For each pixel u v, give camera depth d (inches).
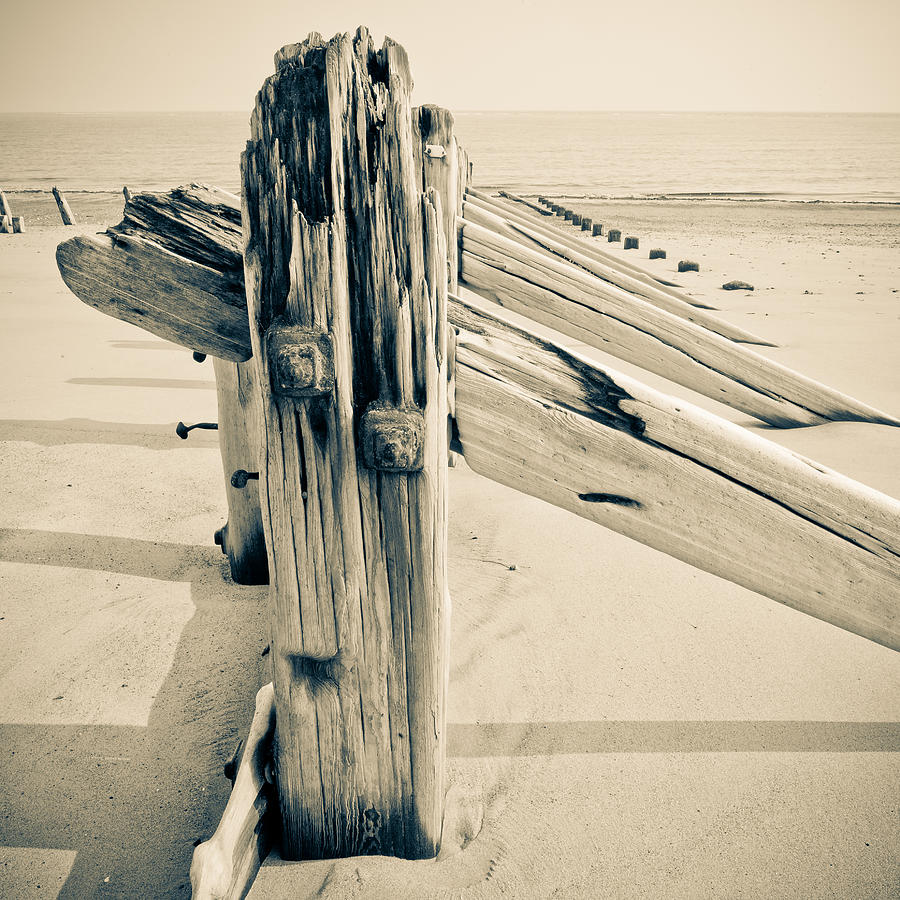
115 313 65.5
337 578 60.2
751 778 87.9
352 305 53.5
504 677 108.1
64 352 319.0
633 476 66.2
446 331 56.9
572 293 176.2
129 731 97.3
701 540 68.7
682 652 114.5
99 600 130.6
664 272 566.6
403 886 71.1
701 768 89.6
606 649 115.2
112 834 80.9
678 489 66.9
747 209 1189.7
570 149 3646.7
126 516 165.9
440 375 56.9
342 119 50.1
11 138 4877.0
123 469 193.5
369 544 59.4
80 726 98.1
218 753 93.2
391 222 51.7
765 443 67.1
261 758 70.9
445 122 122.4
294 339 52.2
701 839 79.0
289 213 51.6
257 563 135.1
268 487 58.1
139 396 257.0
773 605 128.6
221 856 62.8
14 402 247.9
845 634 119.4
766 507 67.9
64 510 168.1
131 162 2613.2
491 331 64.6
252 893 69.6
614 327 182.4
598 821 81.5
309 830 71.7
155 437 217.5
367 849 73.3
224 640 118.6
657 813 82.7
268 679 108.3
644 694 104.2
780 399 202.8
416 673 64.3
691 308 285.4
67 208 860.0
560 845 78.0
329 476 57.0
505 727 97.4
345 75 49.7
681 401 66.0
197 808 84.4
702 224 970.7
